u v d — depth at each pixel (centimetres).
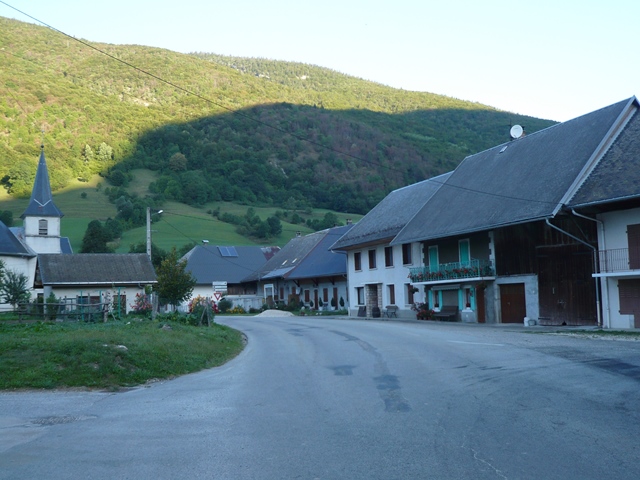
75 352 1482
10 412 1061
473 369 1376
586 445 744
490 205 3422
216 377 1472
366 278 4872
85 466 703
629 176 2600
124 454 752
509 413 924
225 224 9150
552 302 3009
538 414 914
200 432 866
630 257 2577
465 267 3481
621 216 2623
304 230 8794
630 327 2586
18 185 9650
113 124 11575
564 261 2958
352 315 5044
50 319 2612
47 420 990
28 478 662
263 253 7906
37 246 5584
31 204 5631
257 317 4994
